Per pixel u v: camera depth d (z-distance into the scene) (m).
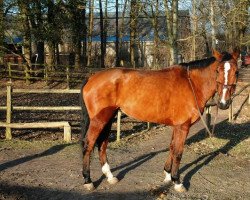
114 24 42.31
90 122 5.88
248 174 6.82
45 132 10.36
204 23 19.84
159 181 6.31
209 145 8.92
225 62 5.50
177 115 5.79
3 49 20.45
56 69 23.53
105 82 5.78
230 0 20.00
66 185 6.05
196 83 5.85
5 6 18.66
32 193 5.71
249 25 25.61
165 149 8.52
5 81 20.39
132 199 5.55
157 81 5.76
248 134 10.30
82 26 27.27
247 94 17.23
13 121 11.45
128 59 38.84
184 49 25.11
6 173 6.56
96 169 6.85
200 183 6.30
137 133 10.19
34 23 20.38
